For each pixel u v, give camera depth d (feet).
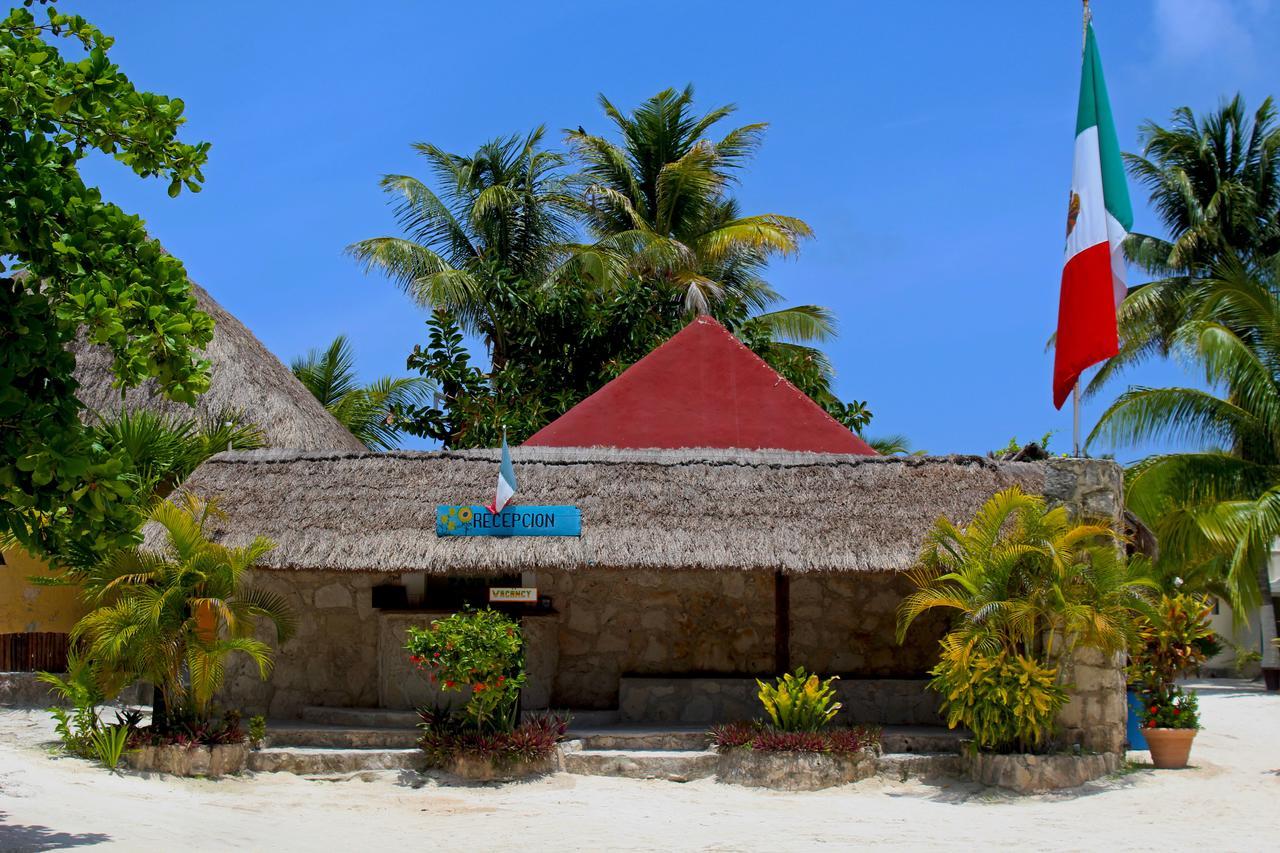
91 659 43.91
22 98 30.09
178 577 43.21
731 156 111.65
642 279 94.89
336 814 38.73
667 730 47.78
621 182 112.06
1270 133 111.55
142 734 43.50
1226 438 87.61
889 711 51.24
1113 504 46.80
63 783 39.29
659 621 53.72
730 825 37.47
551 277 99.76
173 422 60.75
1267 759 48.98
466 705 45.47
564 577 53.78
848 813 39.19
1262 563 84.94
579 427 64.13
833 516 47.91
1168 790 42.09
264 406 65.05
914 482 49.32
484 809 39.68
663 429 64.08
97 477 29.68
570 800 41.01
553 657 52.13
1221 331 82.89
